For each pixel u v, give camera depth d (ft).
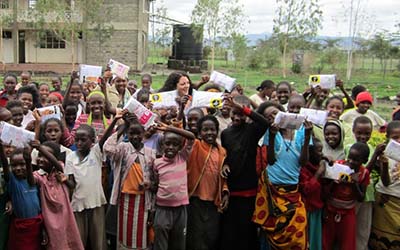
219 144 17.71
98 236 16.47
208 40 131.34
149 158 16.42
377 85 90.17
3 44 114.52
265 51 135.03
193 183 16.87
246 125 16.96
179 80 21.20
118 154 16.26
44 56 112.57
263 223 16.49
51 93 25.66
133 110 16.40
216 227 16.96
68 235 15.20
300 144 16.35
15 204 14.76
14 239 14.93
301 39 114.83
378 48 128.06
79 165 16.02
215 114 20.26
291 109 18.71
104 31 104.12
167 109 20.01
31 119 20.67
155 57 155.94
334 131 17.39
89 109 20.61
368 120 18.16
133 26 107.76
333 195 16.72
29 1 111.14
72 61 103.86
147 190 16.15
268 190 16.40
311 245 16.89
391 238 17.39
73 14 103.45
